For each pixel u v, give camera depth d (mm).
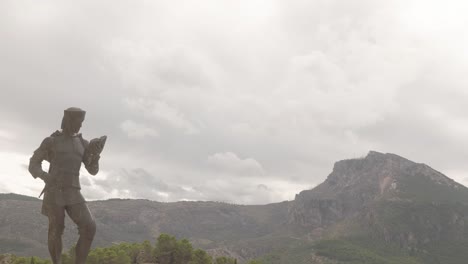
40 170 11023
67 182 11008
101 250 61469
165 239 70875
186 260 71312
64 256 46781
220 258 75438
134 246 71625
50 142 11141
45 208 11055
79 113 11250
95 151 11359
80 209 11102
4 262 56344
